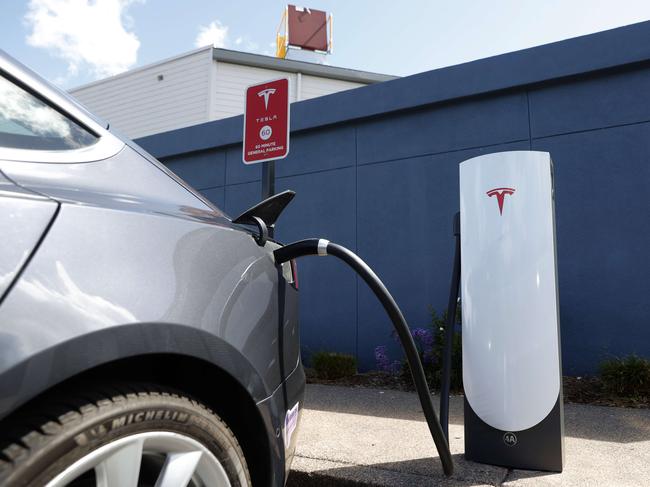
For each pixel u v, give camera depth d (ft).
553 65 18.24
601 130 17.74
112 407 3.56
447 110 20.43
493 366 8.48
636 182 17.04
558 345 8.44
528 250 8.52
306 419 11.94
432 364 16.72
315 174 22.86
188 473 3.94
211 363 4.25
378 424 11.44
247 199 24.75
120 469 3.55
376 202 21.38
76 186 4.11
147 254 4.07
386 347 20.20
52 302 3.30
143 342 3.70
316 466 8.50
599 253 17.26
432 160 20.52
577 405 13.69
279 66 44.80
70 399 3.49
